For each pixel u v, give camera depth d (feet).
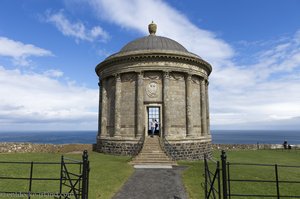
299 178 55.26
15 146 104.12
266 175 57.82
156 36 110.52
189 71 95.71
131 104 93.86
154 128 100.12
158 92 92.38
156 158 73.92
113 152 92.94
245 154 114.42
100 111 110.22
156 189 43.29
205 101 105.40
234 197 39.60
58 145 110.52
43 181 47.88
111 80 101.86
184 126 93.30
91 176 52.31
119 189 43.09
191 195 39.70
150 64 92.27
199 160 89.35
